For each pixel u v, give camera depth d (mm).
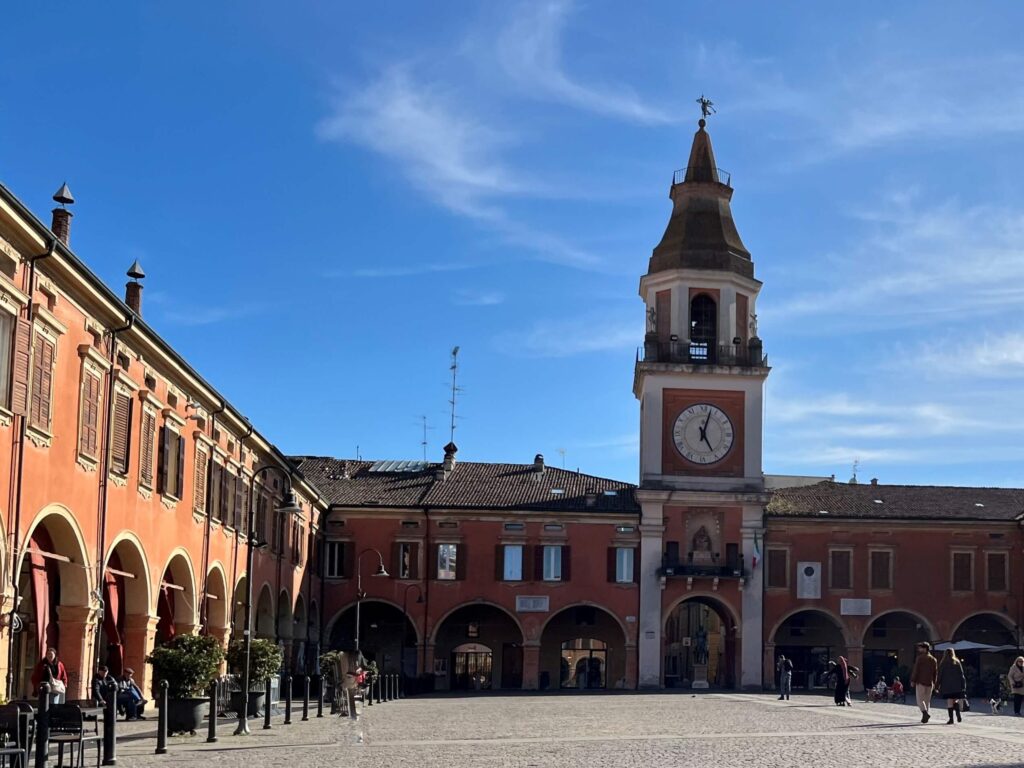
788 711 43156
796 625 71938
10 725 18312
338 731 31031
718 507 70562
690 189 75625
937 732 30875
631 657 68875
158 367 37250
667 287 73875
